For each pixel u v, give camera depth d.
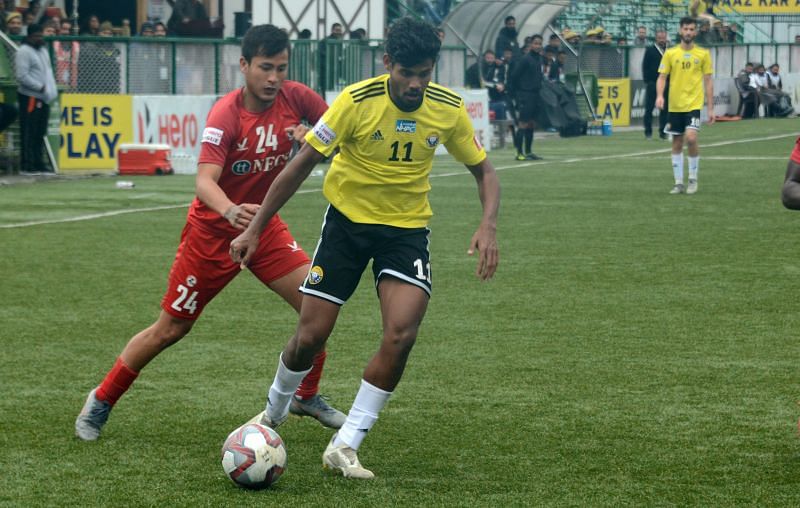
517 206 29.03
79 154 38.78
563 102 58.81
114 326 15.84
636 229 24.84
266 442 9.43
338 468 9.80
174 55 41.78
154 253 21.89
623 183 34.78
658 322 15.90
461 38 56.94
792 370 13.34
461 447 10.62
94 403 10.88
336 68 45.88
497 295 17.83
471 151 10.20
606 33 70.31
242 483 9.39
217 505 9.06
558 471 9.91
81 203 29.83
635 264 20.48
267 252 11.03
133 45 40.66
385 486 9.54
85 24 51.75
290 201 30.67
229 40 43.41
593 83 62.09
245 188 11.14
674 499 9.18
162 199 30.84
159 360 13.98
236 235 10.84
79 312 16.72
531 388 12.64
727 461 10.16
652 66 56.81
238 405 12.08
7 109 34.91
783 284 18.55
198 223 10.84
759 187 33.31
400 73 9.53
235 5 54.94
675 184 32.12
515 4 56.16
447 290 18.23
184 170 39.16
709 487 9.47
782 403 11.99
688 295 17.72
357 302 17.53
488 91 52.44
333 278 10.02
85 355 14.23
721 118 72.88
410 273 9.81
